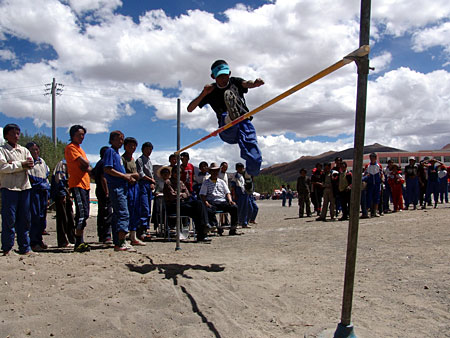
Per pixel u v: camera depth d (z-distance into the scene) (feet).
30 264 13.26
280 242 21.38
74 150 17.94
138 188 21.90
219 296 10.50
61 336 7.79
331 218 34.55
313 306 9.68
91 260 14.64
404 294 10.37
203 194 26.03
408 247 17.24
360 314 9.03
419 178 41.01
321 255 16.56
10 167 15.72
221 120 14.25
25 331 7.88
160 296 10.34
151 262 14.83
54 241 24.31
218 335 7.97
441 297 9.95
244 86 13.47
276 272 13.41
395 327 8.19
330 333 7.72
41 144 67.21
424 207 40.24
